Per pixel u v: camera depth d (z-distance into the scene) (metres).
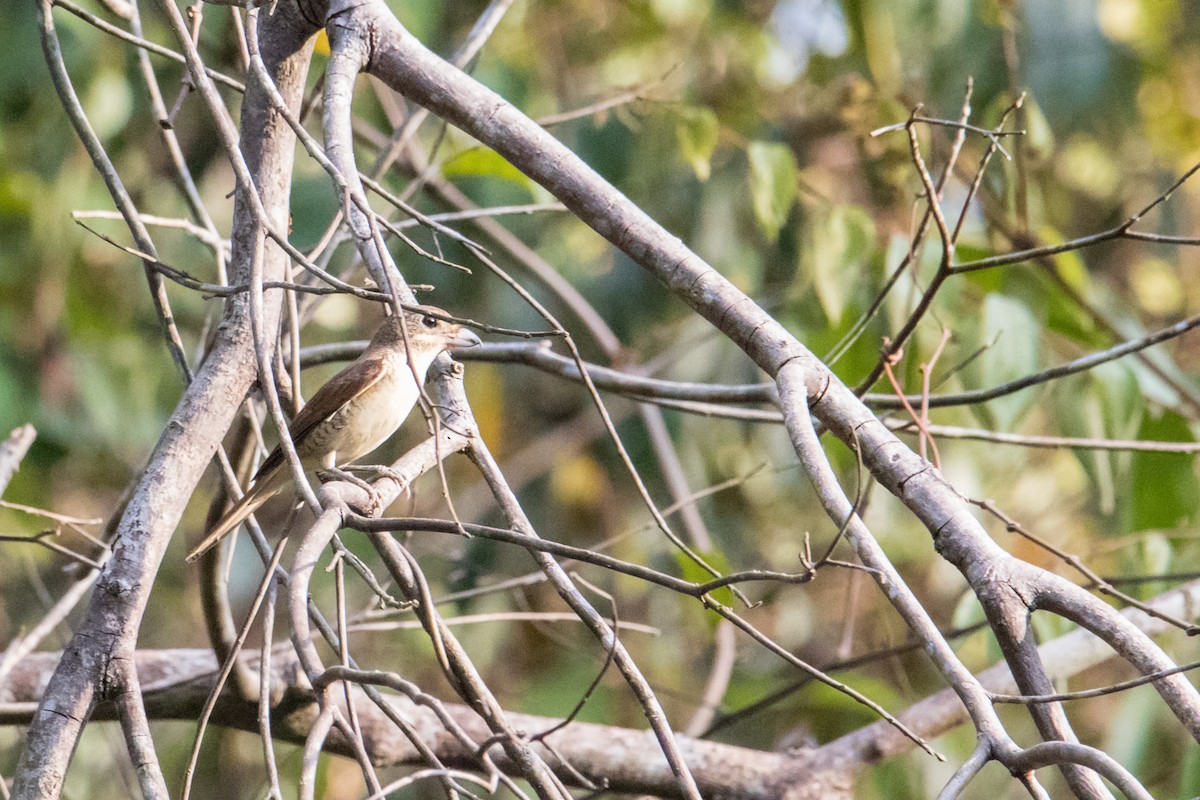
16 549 13.52
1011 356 9.19
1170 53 16.95
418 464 6.45
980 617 9.45
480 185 14.02
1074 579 13.27
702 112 10.71
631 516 15.60
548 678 14.53
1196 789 9.54
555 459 16.42
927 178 7.02
